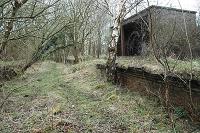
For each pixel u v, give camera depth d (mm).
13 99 10484
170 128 6441
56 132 6605
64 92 11961
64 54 34406
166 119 6973
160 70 7836
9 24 5449
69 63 32594
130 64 10555
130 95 9789
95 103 9266
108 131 6656
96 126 7004
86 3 23750
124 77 11531
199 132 6016
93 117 7754
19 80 15172
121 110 8133
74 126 7027
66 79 15984
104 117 7691
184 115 7000
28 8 6062
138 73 9891
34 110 8812
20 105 9594
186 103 7102
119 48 18016
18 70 11461
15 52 9039
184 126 6461
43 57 9555
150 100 8750
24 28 5730
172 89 7727
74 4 22797
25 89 12852
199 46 10773
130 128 6703
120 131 6617
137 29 16922
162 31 10117
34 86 13859
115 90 10523
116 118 7480
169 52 10164
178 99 7484
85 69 17391
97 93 11039
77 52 26266
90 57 30500
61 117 7770
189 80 6281
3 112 8508
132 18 14891
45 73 21016
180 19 11641
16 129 7008
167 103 6734
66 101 9844
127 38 18000
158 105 8148
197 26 11633
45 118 7707
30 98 10805
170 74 7109
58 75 19125
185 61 8773
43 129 6770
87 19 25141
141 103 8500
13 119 7875
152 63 9234
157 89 8648
